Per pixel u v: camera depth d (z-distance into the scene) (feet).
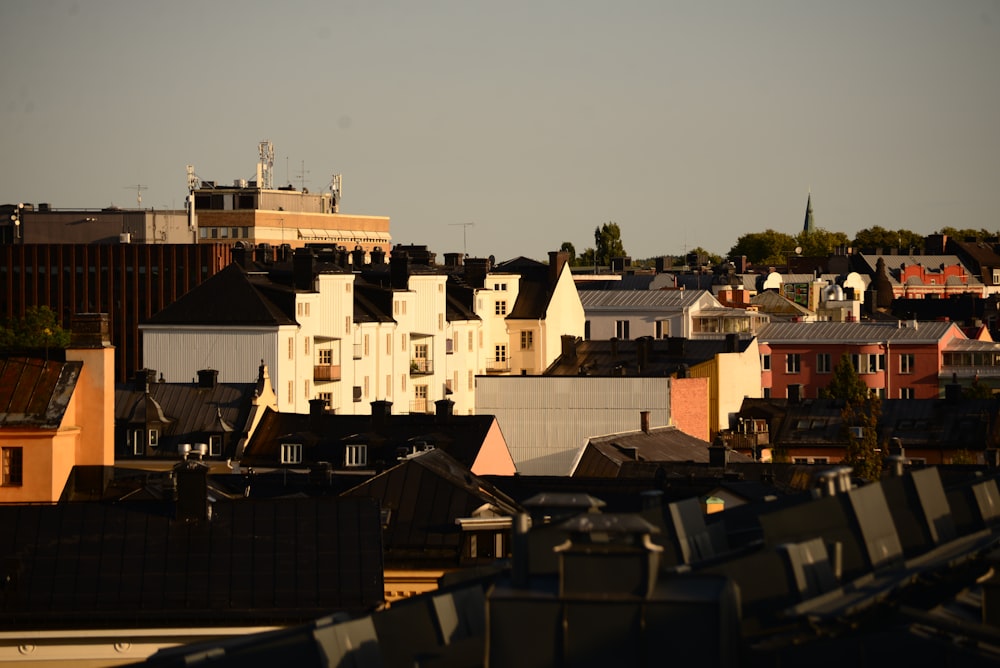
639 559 262.26
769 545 304.71
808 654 266.77
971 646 273.33
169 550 604.08
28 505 623.36
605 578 262.26
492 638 262.06
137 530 611.88
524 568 272.92
